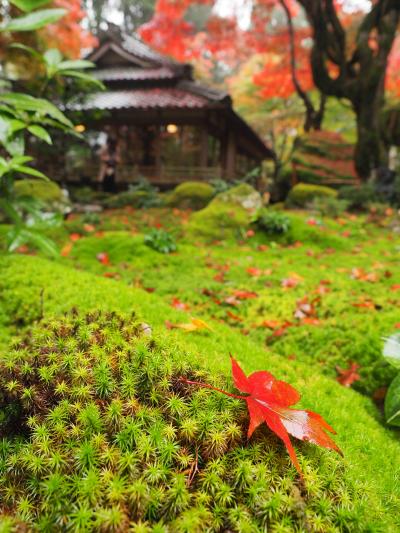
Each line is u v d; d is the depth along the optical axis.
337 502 0.96
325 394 1.85
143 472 0.92
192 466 0.96
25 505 0.91
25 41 6.28
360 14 14.80
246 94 20.09
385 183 10.56
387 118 11.67
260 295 3.60
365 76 10.86
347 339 2.47
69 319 1.48
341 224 7.57
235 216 7.12
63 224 6.56
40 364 1.22
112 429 1.02
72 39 9.48
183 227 7.10
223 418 1.04
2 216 5.71
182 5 14.63
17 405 1.17
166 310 2.33
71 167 14.96
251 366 1.81
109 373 1.15
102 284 2.68
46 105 1.70
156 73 14.83
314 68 11.68
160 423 1.03
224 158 15.90
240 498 0.91
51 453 0.97
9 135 1.66
